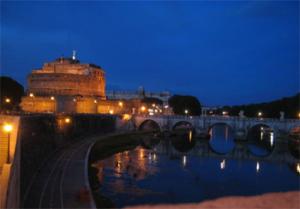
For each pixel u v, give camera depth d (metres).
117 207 54.81
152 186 68.81
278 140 152.12
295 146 145.25
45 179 58.28
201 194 63.94
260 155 119.25
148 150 123.56
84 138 117.62
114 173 79.88
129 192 63.78
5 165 36.66
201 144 152.50
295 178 79.56
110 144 124.88
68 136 104.31
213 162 100.88
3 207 32.16
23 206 44.91
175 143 151.50
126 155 108.88
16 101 145.25
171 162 98.12
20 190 47.66
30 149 59.56
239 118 161.62
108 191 64.00
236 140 160.62
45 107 184.88
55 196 49.09
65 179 58.25
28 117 59.56
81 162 72.69
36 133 66.38
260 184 72.94
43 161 71.50
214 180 76.00
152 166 90.50
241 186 70.94
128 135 148.38
